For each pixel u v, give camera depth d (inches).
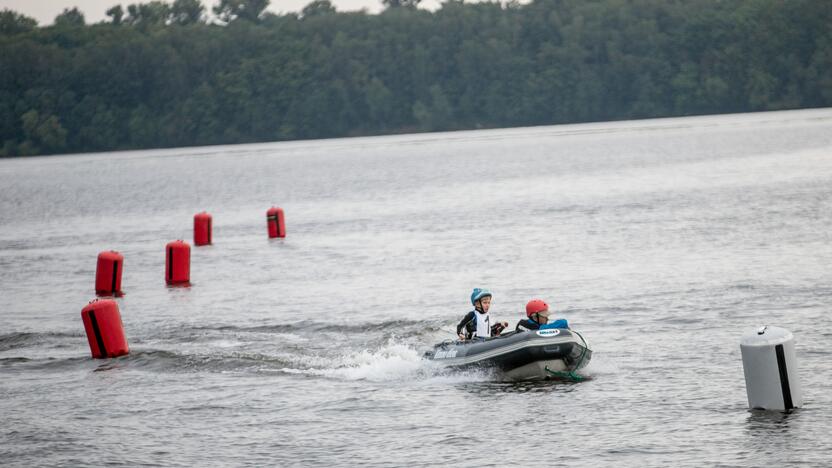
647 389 2655.0
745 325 3324.3
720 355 2952.8
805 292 3791.8
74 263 6402.6
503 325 3065.9
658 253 5108.3
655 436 2282.2
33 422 2691.9
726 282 4114.2
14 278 5753.0
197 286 5132.9
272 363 3235.7
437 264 5305.1
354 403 2714.1
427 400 2699.3
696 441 2230.6
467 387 2805.1
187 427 2581.2
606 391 2664.9
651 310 3686.0
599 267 4790.8
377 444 2356.1
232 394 2883.9
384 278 4948.3
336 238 6929.1
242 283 5128.0
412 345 3385.8
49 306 4729.3
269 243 6909.5
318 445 2374.5
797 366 2554.1
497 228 6850.4
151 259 6496.1
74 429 2613.2
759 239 5319.9
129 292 5059.1
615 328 3430.1
